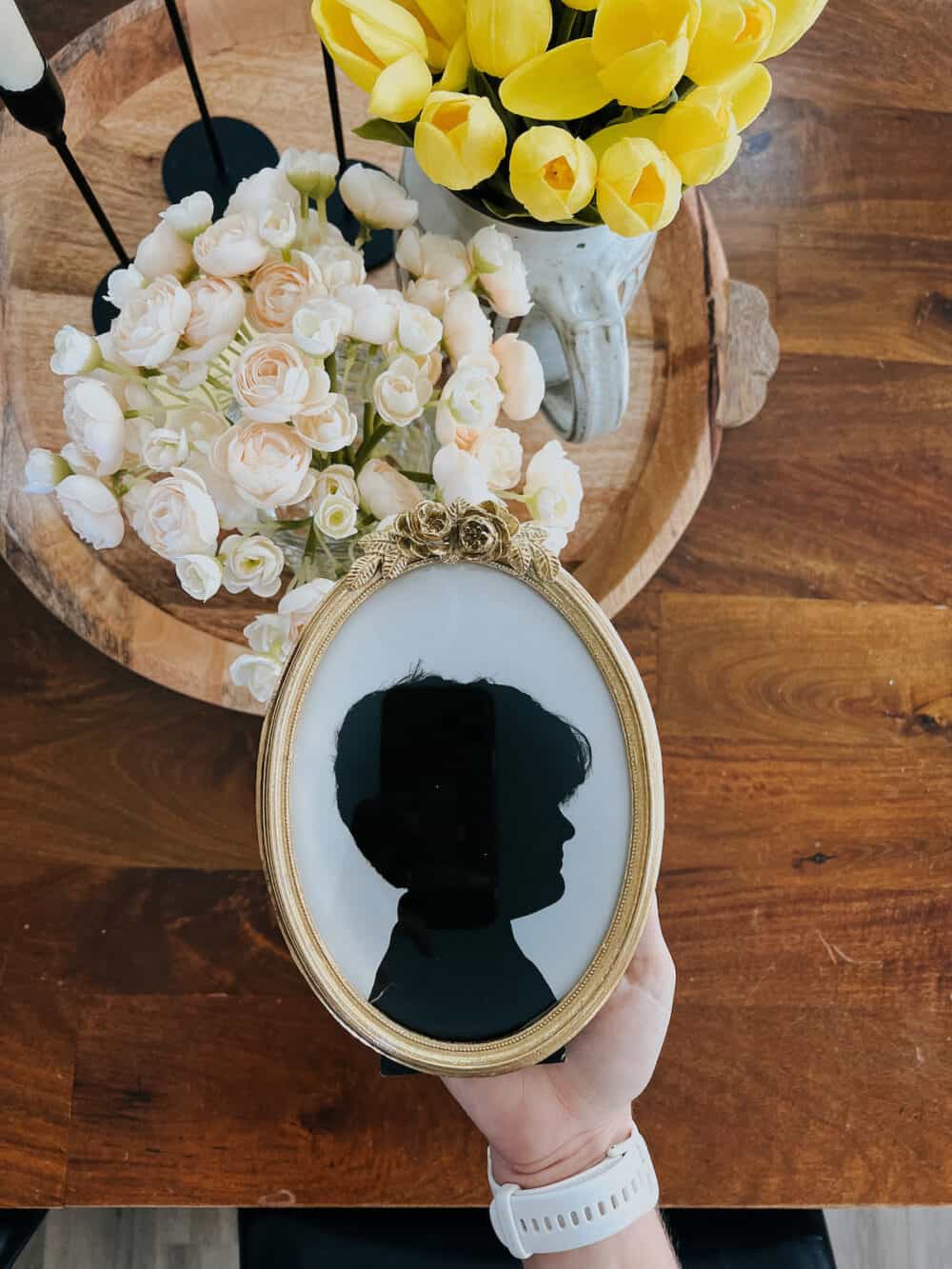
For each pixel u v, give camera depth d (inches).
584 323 17.6
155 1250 35.6
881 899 23.0
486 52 13.8
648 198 14.0
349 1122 21.6
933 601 23.8
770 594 23.5
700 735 23.1
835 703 23.4
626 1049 19.7
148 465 15.1
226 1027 21.7
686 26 12.8
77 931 21.6
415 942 15.4
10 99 16.6
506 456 15.5
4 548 21.2
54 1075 21.3
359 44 14.1
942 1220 40.0
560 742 15.4
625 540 22.5
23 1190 21.1
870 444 23.9
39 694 22.0
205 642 21.6
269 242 14.7
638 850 15.2
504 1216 19.7
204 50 22.9
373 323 14.8
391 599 15.2
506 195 16.3
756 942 22.7
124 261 21.0
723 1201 22.0
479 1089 19.6
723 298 23.2
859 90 24.6
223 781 22.1
